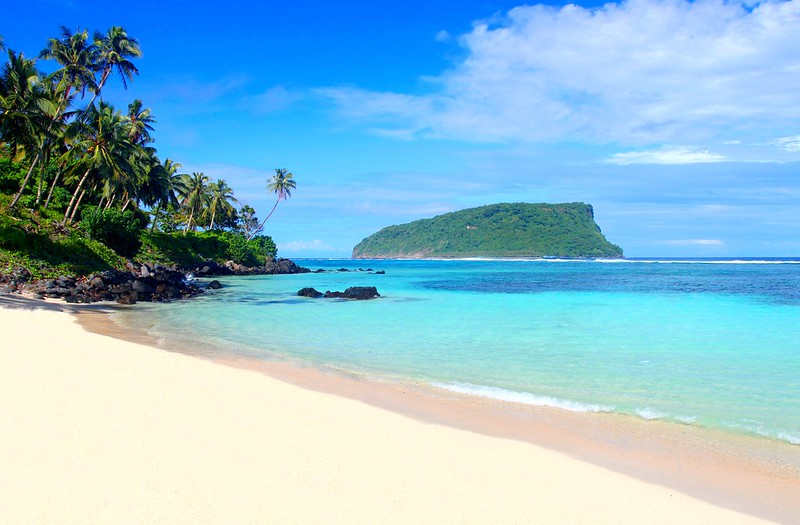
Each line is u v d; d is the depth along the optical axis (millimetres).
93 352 13016
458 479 6406
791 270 91438
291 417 8555
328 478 6227
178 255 65188
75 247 39875
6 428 7297
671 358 14609
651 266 126688
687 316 24844
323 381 11586
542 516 5547
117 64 54031
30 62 39188
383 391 10805
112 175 48719
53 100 44875
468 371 12914
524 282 55938
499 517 5469
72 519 4988
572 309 28188
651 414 9453
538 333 19297
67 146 53125
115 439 7098
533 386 11484
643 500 6062
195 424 7895
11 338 14305
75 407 8383
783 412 9648
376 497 5793
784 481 6707
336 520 5219
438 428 8391
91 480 5828
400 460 6930
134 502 5375
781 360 14359
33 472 5957
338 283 54250
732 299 34219
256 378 11336
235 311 26641
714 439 8219
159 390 9719
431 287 47844
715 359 14508
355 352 15383
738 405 10094
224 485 5883
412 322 22547
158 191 64312
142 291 32500
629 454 7535
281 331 19609
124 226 48344
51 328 16750
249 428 7867
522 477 6574
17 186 50562
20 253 34125
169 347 15422
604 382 11867
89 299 28766
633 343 17125
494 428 8516
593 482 6520
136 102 61656
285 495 5723
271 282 56281
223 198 91750
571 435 8289
